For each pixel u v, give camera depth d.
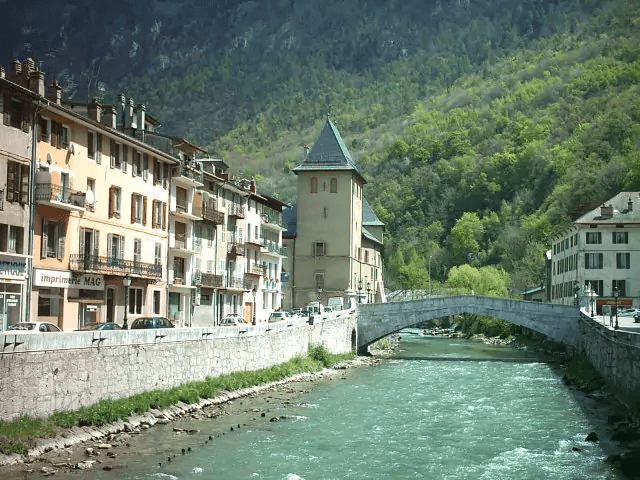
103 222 46.84
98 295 46.75
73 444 26.59
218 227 68.50
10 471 22.97
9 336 25.12
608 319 64.62
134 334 33.00
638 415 35.41
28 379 26.05
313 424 34.50
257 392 43.72
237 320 58.69
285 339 54.41
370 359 72.50
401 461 27.53
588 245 88.69
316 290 95.56
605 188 134.00
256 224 80.19
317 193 97.12
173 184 57.94
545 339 87.31
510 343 98.75
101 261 46.19
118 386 31.67
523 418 37.34
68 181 42.84
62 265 42.62
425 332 138.00
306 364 56.59
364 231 110.94
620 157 138.75
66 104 47.62
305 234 96.88
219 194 69.06
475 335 116.88
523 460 27.77
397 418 36.94
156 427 31.30
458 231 181.50
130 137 49.72
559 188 158.12
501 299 76.69
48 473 22.97
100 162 46.47
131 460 25.50
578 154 170.12
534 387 50.41
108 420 29.44
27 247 39.25
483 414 38.59
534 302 75.38
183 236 60.00
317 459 27.47
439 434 32.91
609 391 44.94
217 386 39.91
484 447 30.20
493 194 197.88
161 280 55.34
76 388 28.75
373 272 115.88
